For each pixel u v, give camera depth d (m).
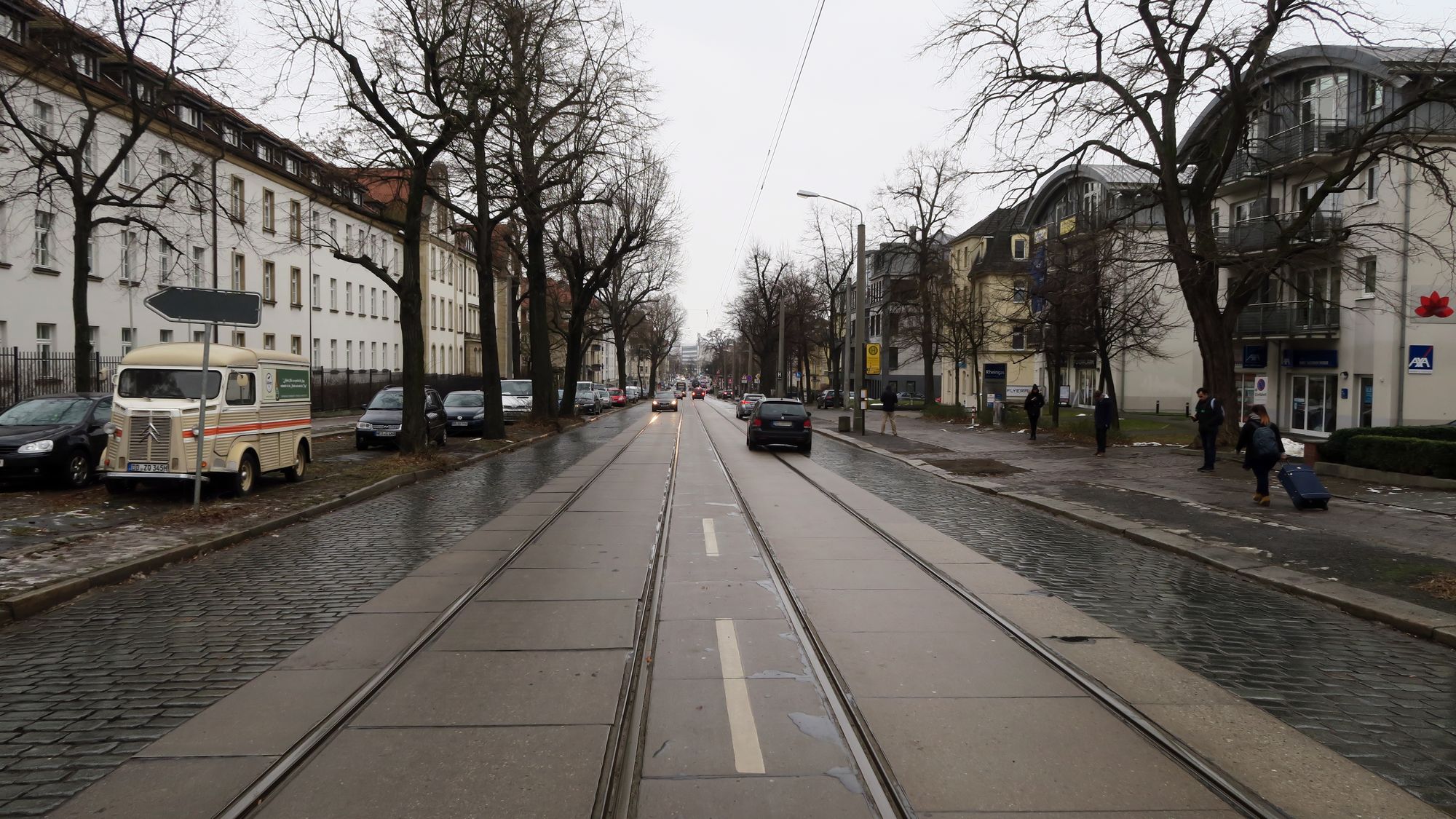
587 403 51.09
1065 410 48.97
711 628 6.26
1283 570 8.18
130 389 12.76
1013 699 4.85
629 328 62.59
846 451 25.83
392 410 22.72
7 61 20.11
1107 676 5.23
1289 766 3.99
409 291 18.77
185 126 21.22
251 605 7.00
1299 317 29.34
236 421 13.09
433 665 5.43
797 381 92.38
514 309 51.59
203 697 4.87
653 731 4.34
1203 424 18.11
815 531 10.73
